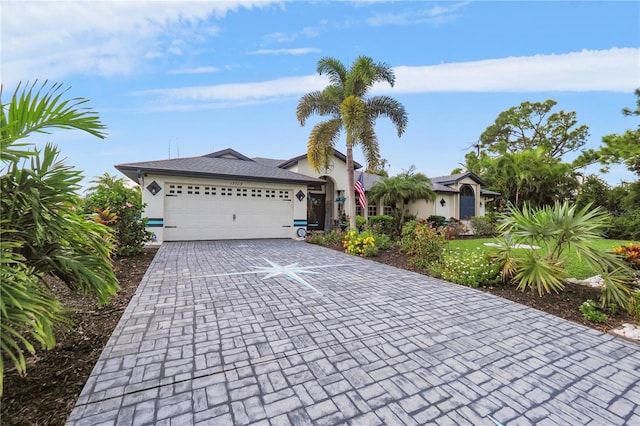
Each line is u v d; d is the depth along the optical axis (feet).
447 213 66.33
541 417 7.48
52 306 8.02
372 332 12.24
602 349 11.20
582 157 82.48
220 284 19.15
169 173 37.55
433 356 10.39
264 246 36.91
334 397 8.04
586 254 16.12
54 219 8.62
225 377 8.87
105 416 7.12
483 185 74.38
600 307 15.20
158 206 37.86
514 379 9.12
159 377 8.79
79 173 9.16
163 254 29.91
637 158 54.80
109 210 27.17
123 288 18.15
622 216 60.03
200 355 10.13
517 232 18.76
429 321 13.55
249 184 43.65
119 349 10.44
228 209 42.52
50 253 9.06
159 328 12.28
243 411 7.41
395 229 50.21
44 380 8.54
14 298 6.51
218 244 37.73
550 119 109.91
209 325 12.66
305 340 11.41
